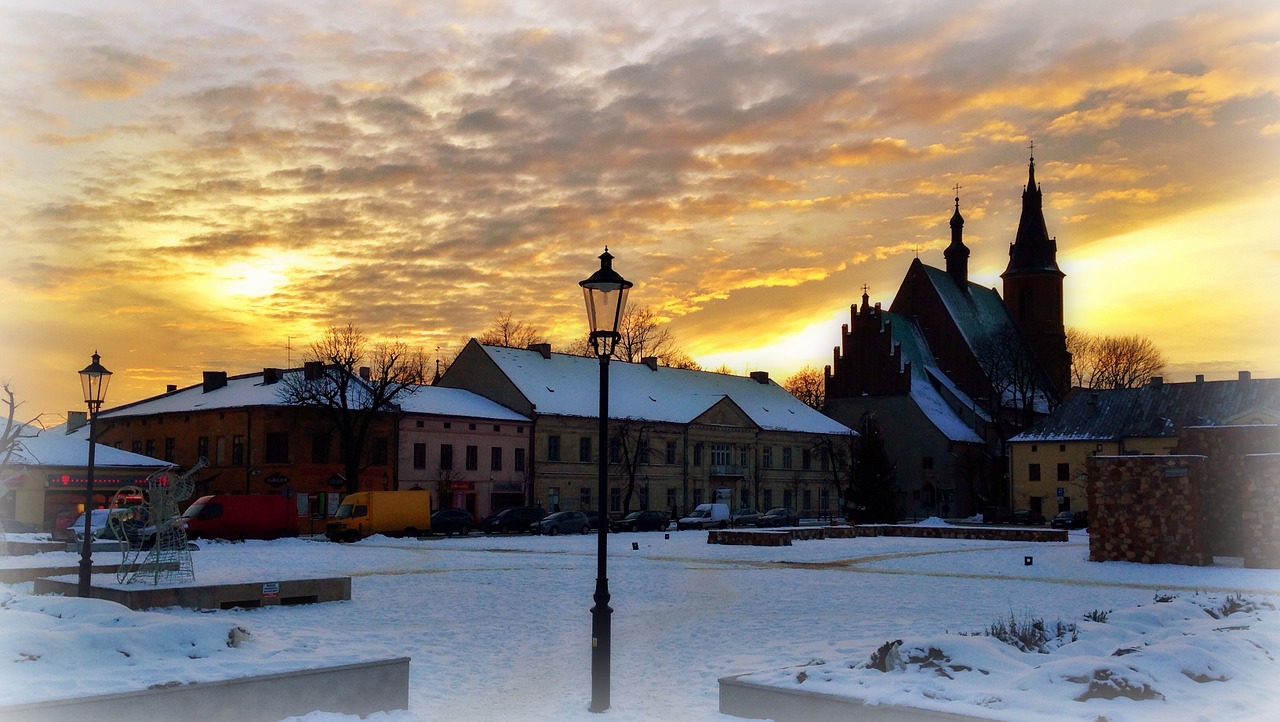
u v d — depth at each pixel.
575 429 87.12
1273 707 11.88
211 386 84.38
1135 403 94.06
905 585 33.50
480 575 36.41
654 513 77.31
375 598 29.27
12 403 37.72
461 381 89.69
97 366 25.97
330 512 75.00
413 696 15.91
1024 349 117.69
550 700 15.64
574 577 35.94
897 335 117.62
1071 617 19.58
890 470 84.81
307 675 13.95
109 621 16.72
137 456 73.62
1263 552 38.16
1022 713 11.44
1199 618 18.66
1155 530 40.19
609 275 15.93
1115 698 12.20
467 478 79.88
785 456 103.88
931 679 13.36
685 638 22.03
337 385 73.56
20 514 67.00
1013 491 96.69
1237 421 86.75
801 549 52.34
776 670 14.73
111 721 12.12
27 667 13.53
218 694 13.05
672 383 101.25
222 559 42.94
